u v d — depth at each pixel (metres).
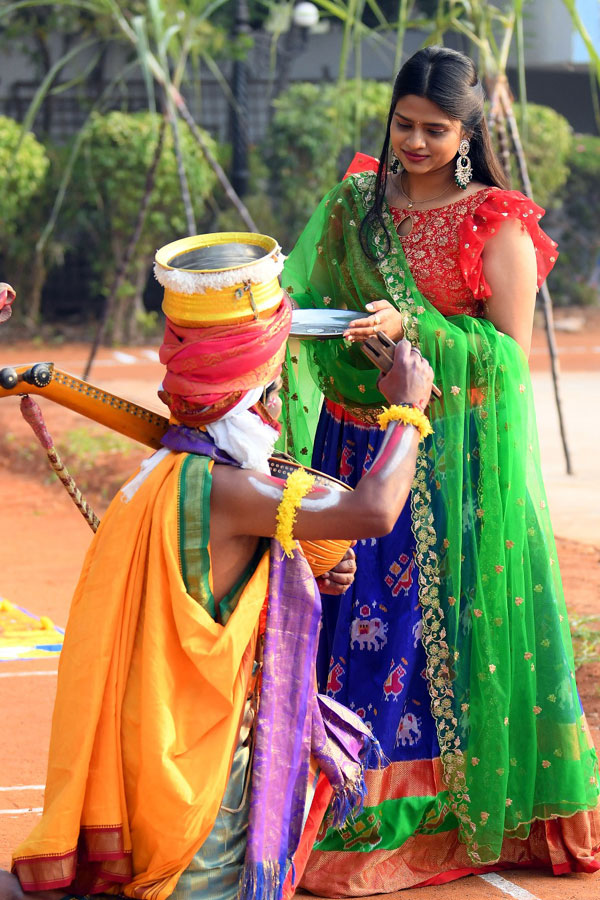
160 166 28.84
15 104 35.88
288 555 4.21
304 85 32.31
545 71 39.38
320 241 5.77
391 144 5.36
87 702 4.05
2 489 16.25
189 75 35.16
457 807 5.40
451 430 5.36
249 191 32.53
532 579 5.57
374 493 4.14
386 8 32.78
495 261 5.41
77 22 31.89
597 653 8.77
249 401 4.23
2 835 6.02
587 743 5.61
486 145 5.46
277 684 4.23
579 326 35.16
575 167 36.66
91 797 4.05
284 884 4.45
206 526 4.12
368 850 5.31
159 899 4.00
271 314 4.24
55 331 32.84
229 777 4.25
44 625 9.98
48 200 30.36
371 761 5.27
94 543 4.31
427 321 5.34
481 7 13.94
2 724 7.75
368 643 5.48
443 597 5.40
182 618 4.05
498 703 5.32
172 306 4.20
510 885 5.44
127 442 17.59
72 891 4.17
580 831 5.53
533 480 5.60
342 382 5.56
